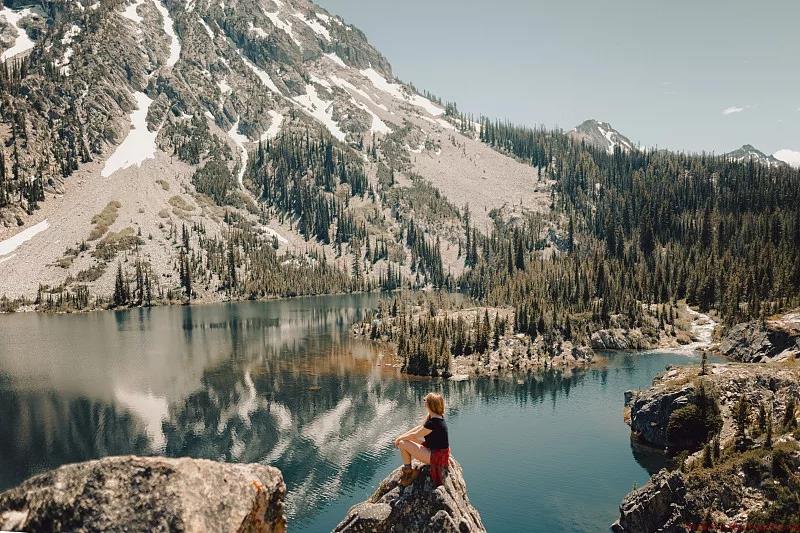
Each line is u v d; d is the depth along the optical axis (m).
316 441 64.25
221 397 81.19
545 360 97.50
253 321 159.12
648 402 52.16
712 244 186.00
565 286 148.00
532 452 55.09
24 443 63.47
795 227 178.25
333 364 101.69
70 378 91.69
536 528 39.84
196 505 8.13
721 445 37.03
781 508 26.80
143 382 89.56
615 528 37.28
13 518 7.54
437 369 93.81
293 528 45.06
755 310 111.19
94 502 7.74
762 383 45.59
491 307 149.00
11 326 150.38
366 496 50.78
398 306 165.38
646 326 119.62
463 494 13.47
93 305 189.75
